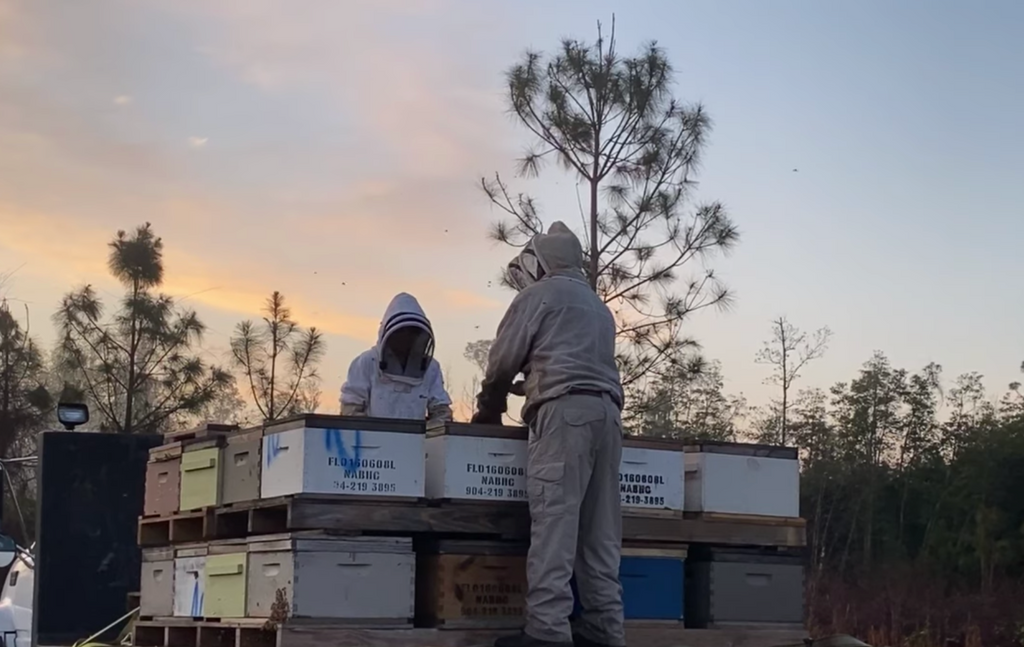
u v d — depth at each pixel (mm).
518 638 5531
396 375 6801
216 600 5836
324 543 5371
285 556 5359
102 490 8219
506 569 5781
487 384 6031
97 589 8078
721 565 6328
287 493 5465
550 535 5527
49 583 7988
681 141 15078
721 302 15258
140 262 19094
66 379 19125
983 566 28453
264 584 5496
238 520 6141
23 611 8984
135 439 8375
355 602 5395
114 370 18859
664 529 6199
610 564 5711
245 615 5598
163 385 19016
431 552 5711
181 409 18969
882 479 32281
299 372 18375
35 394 20672
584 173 15039
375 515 5508
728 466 6441
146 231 19375
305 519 5355
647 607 6117
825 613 23969
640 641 6031
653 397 15867
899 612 23594
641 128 14977
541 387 5691
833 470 32125
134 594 7395
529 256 6176
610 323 5934
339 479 5457
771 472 6582
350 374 6824
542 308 5781
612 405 5727
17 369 21219
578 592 5789
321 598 5332
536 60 14945
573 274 6004
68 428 8383
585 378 5684
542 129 14945
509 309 5902
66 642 7938
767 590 6449
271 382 18281
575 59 14891
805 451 32469
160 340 19062
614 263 15094
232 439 5996
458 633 5590
